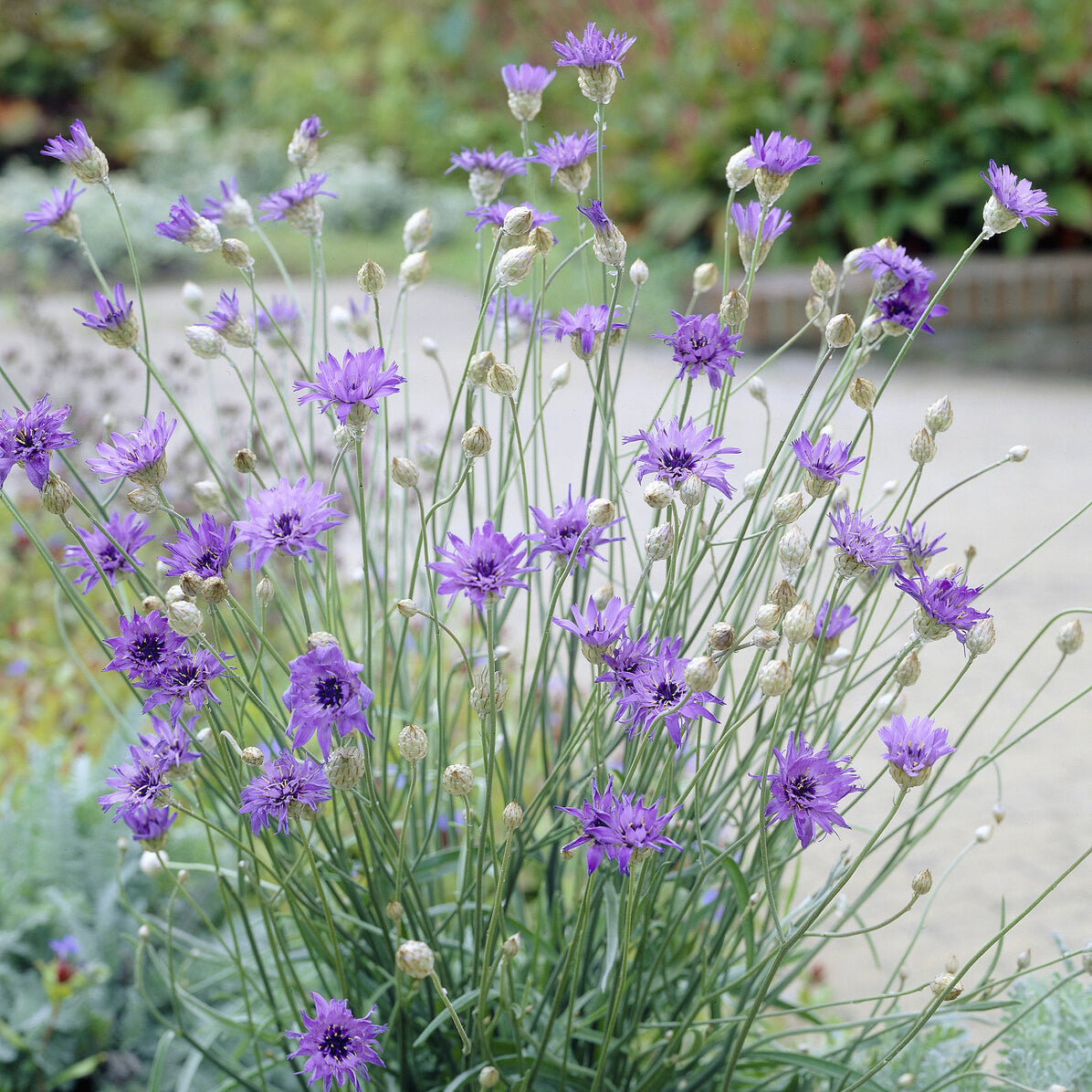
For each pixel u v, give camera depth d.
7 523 1.79
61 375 2.24
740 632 0.76
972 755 1.30
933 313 0.70
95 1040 0.86
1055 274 3.09
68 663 1.49
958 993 0.65
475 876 0.73
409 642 0.97
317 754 0.77
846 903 0.80
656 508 0.64
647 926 0.70
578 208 0.69
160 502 0.67
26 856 0.92
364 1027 0.63
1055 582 1.67
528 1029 0.74
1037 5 3.40
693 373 0.67
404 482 0.67
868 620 0.73
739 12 3.50
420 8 4.89
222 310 0.73
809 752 0.62
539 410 0.78
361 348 1.89
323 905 0.66
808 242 3.35
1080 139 3.31
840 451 0.64
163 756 0.66
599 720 0.68
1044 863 1.12
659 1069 0.71
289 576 1.29
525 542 0.65
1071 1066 0.78
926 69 3.26
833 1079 0.75
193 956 0.82
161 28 5.29
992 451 2.20
